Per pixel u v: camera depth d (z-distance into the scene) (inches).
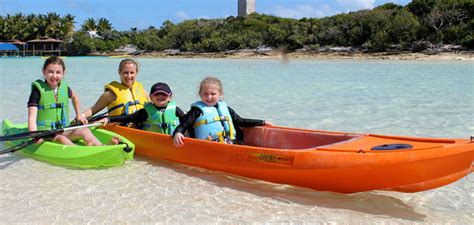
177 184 153.3
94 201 137.4
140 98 211.9
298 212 131.1
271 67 975.0
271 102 355.3
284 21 1985.7
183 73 757.3
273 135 183.9
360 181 135.3
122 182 155.3
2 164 176.9
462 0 1491.1
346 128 247.1
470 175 166.2
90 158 170.4
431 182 129.3
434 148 125.0
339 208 134.7
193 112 172.7
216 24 2202.3
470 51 1302.9
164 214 128.3
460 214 132.7
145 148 186.1
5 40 2417.6
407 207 137.2
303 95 402.3
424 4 1594.5
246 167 153.8
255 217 127.0
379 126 252.1
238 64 1165.1
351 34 1630.2
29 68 930.1
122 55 2257.6
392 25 1536.7
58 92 192.2
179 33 2199.8
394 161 127.3
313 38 1706.4
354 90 443.8
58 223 122.0
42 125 189.3
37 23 2469.2
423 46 1428.4
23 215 126.8
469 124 254.1
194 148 166.6
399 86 479.5
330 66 979.3
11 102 352.5
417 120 268.7
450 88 449.7
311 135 172.9
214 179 158.6
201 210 131.3
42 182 154.9
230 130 177.0
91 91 434.9
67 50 2378.2
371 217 129.1
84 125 185.8
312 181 142.7
